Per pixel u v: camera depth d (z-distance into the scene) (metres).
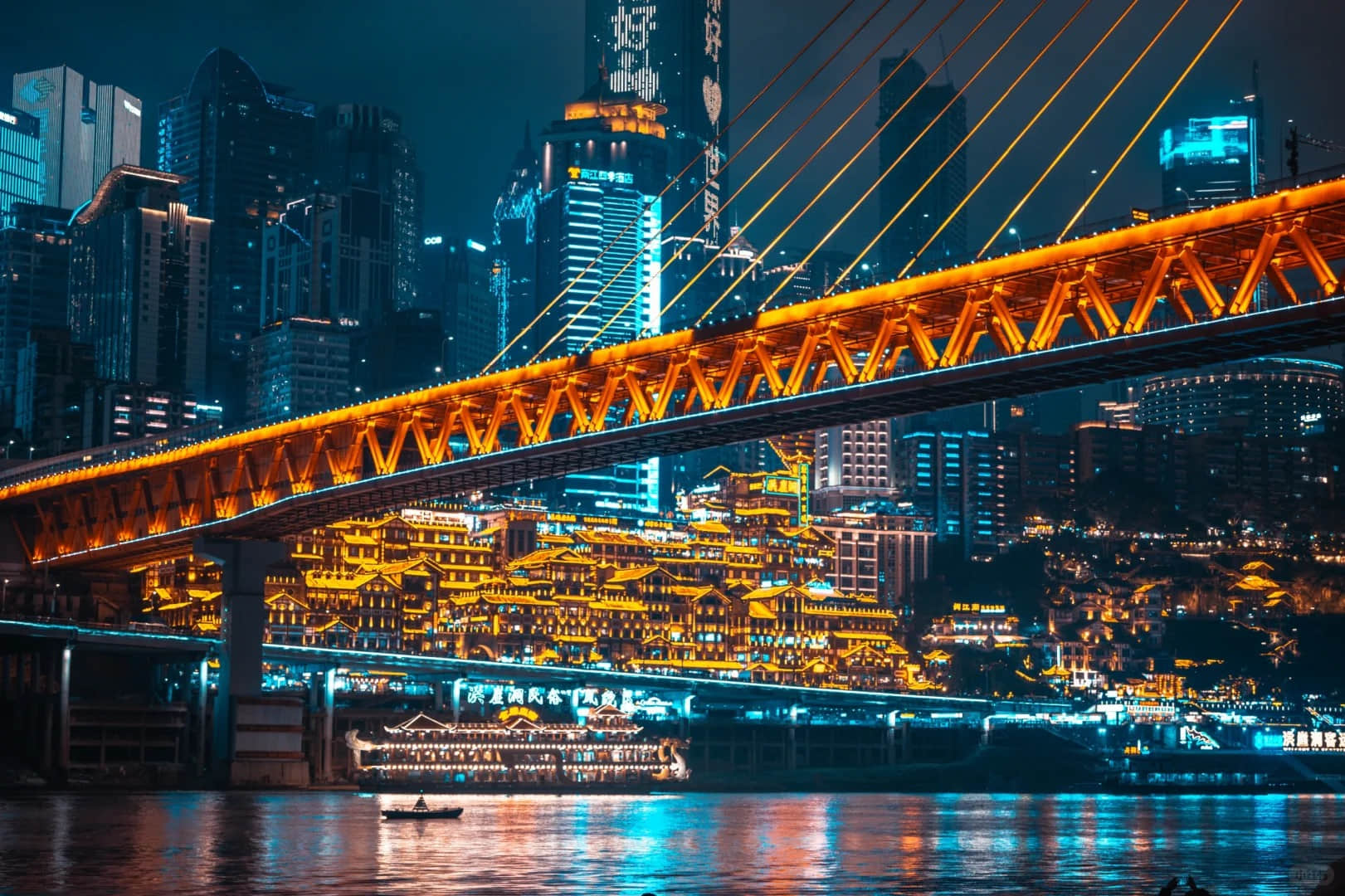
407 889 127.75
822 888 133.88
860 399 169.38
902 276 166.50
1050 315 153.75
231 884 128.50
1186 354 150.12
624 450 197.12
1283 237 142.88
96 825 180.75
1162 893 106.12
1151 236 146.88
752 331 178.50
